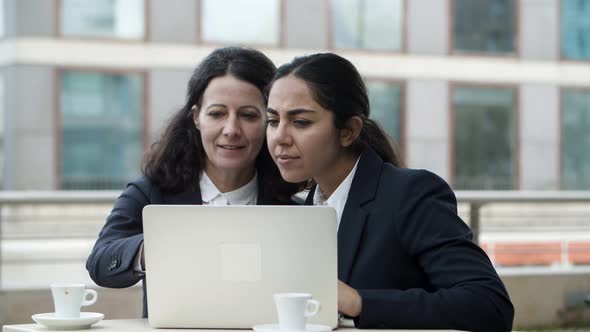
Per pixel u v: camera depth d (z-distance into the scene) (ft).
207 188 8.96
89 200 18.29
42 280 22.49
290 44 44.93
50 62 42.42
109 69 42.98
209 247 6.66
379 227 7.32
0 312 16.69
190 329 6.75
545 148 48.42
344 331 6.63
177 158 8.89
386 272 7.27
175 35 43.55
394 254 7.27
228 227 6.63
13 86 42.16
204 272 6.68
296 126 7.30
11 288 16.80
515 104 48.19
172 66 43.50
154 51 43.37
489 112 47.91
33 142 42.22
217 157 8.69
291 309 6.22
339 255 7.38
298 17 45.06
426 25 47.03
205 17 44.04
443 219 7.22
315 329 6.33
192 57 43.70
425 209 7.25
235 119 8.63
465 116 47.60
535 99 48.34
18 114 42.09
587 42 49.08
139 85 43.29
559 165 48.57
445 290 6.89
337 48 45.70
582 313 19.49
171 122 8.97
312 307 6.59
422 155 46.96
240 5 44.39
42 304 16.94
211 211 6.64
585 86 48.91
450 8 47.26
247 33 44.45
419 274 7.32
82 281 22.65
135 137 43.34
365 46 46.16
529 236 29.12
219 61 8.77
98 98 42.96
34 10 42.22
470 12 47.78
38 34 42.27
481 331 6.86
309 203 8.15
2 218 19.92
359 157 7.67
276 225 6.59
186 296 6.71
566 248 28.96
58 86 42.45
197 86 8.82
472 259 7.06
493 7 47.98
